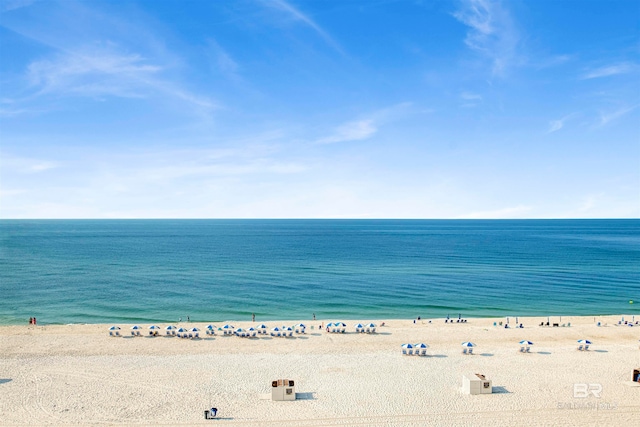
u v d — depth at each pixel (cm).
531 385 3872
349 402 3484
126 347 4906
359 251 16950
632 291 8781
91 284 9250
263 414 3247
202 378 3975
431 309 7331
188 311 7050
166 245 19600
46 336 5328
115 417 3155
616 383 3928
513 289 8969
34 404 3362
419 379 4006
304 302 7738
